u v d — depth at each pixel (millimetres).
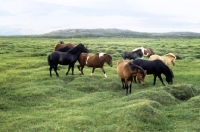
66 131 10617
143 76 16766
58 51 22469
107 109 14055
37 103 15445
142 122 11852
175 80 22953
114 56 38250
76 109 14156
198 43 68125
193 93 17703
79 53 22984
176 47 53906
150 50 32344
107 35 184625
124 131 10922
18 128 11422
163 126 11750
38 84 19797
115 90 19281
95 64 22469
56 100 15930
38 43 65000
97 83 20578
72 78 22281
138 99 15094
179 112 13523
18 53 39219
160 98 15375
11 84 19906
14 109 14320
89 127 11477
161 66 20172
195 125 11742
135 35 190250
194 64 31953
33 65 28938
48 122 11953
